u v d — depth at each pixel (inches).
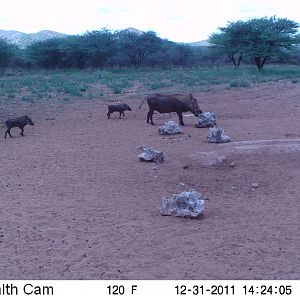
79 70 2721.5
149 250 332.8
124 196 454.6
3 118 925.2
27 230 368.2
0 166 559.5
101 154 613.3
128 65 3063.5
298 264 308.3
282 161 557.0
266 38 2160.4
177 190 477.4
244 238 354.0
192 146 634.2
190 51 3282.5
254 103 1066.1
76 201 436.8
